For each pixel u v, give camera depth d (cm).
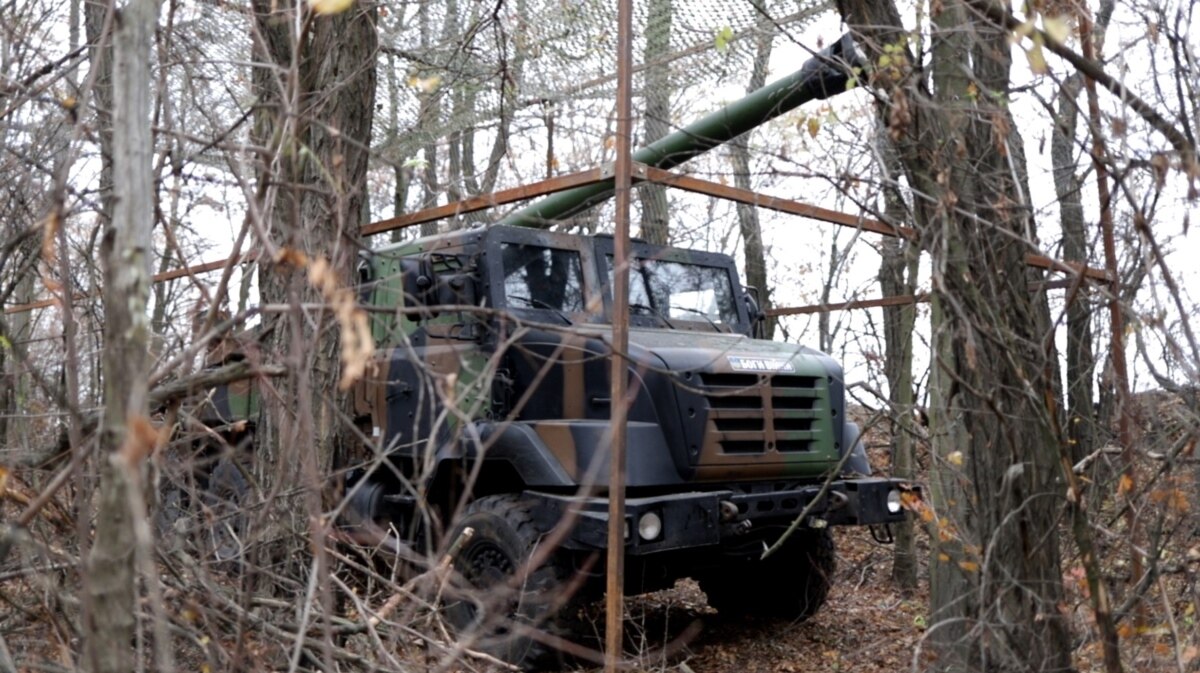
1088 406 521
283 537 419
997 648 382
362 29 551
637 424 602
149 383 260
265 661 367
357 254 539
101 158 382
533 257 666
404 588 405
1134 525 416
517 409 299
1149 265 382
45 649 355
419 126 732
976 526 411
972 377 400
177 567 378
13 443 404
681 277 735
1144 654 423
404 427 676
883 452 991
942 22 411
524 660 579
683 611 784
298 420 328
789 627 712
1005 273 395
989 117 408
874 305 704
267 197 353
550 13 696
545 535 585
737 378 634
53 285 315
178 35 431
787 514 629
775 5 596
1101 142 367
